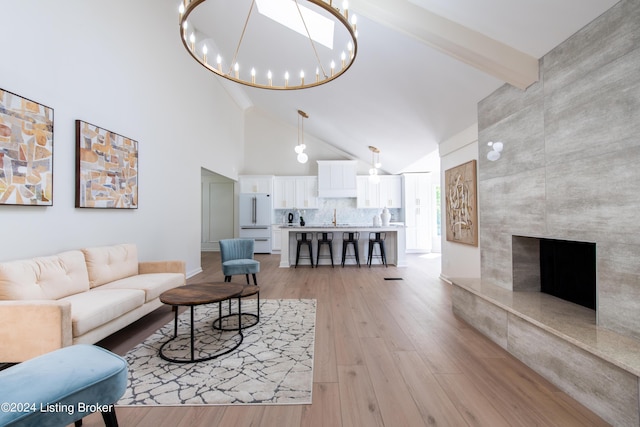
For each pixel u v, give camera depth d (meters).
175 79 4.72
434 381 1.91
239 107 8.55
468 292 2.92
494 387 1.84
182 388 1.85
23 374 1.18
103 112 3.19
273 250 8.48
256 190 8.50
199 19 4.76
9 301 1.83
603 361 1.54
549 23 2.03
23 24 2.33
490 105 3.04
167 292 2.48
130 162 3.56
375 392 1.80
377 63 3.45
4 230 2.19
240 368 2.09
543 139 2.31
